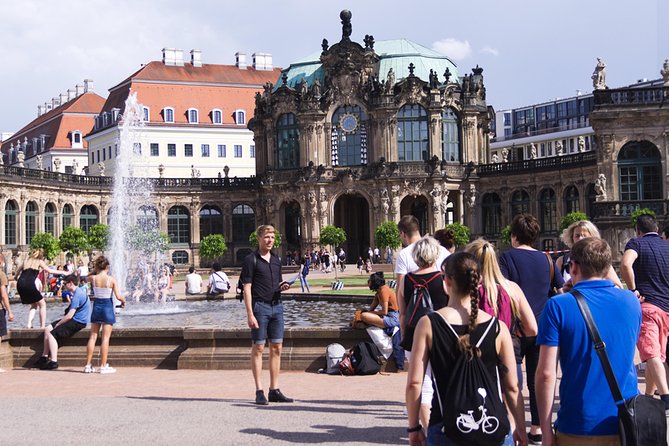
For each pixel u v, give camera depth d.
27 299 31.47
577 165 93.75
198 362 24.73
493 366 10.40
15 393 21.03
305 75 113.81
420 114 104.44
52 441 15.15
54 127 165.50
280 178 108.69
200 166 145.25
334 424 16.36
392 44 113.50
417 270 14.99
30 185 96.81
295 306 50.56
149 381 22.73
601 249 10.12
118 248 91.88
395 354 23.39
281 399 18.91
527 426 16.08
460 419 9.99
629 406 9.30
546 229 99.19
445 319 10.43
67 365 25.89
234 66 154.75
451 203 115.50
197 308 52.69
